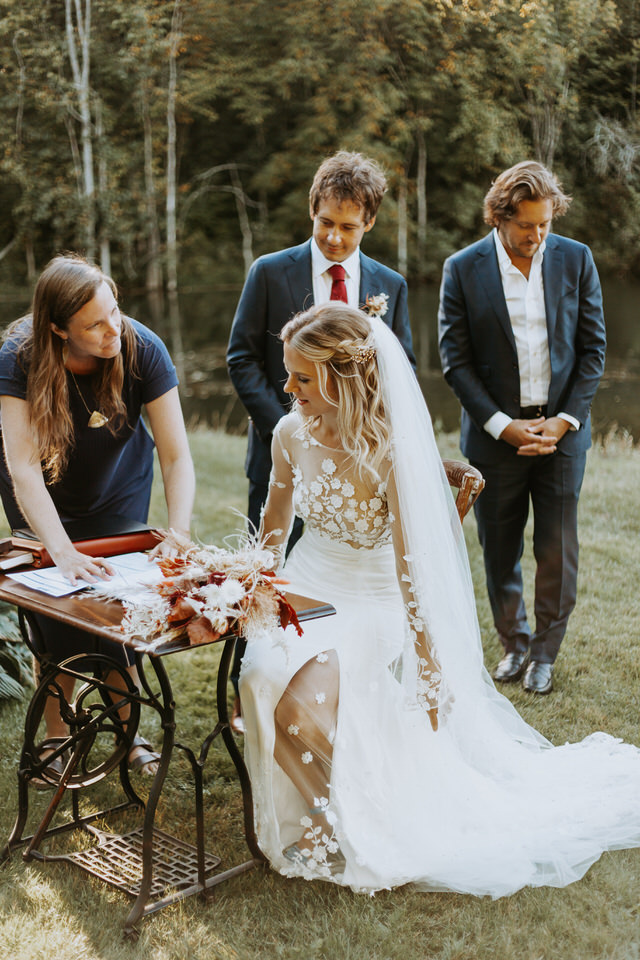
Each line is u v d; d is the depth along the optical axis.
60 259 2.50
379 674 2.60
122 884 2.39
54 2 24.45
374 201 3.14
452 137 21.30
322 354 2.50
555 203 3.35
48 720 3.00
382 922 2.28
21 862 2.54
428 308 20.69
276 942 2.20
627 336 14.77
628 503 5.83
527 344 3.59
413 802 2.55
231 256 28.22
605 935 2.19
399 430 2.55
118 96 25.67
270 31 25.17
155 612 2.11
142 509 3.12
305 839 2.46
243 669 2.49
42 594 2.36
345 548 2.74
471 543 5.34
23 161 24.73
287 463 2.81
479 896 2.37
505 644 3.80
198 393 13.33
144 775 3.03
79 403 2.71
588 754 2.98
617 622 4.13
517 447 3.58
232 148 28.34
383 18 22.11
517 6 14.79
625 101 14.81
